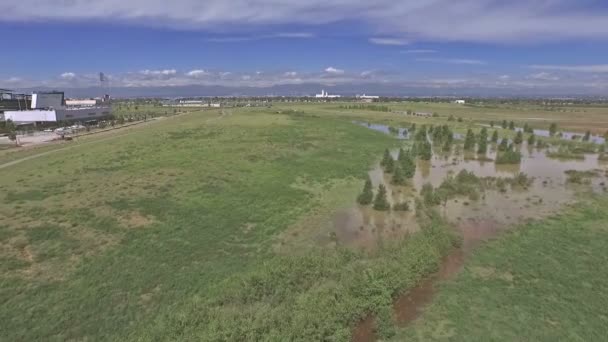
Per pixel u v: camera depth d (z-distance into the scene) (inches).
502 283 792.3
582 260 886.4
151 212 1141.1
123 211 1135.0
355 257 887.7
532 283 788.0
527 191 1492.4
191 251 917.2
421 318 682.2
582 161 2110.0
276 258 876.6
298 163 1911.9
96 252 882.1
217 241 981.8
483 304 717.3
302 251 946.1
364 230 1103.6
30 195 1270.9
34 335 609.6
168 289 751.7
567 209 1262.3
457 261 896.3
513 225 1125.7
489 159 2158.0
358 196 1375.5
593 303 714.2
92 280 765.9
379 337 634.2
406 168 1733.5
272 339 587.8
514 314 684.7
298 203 1316.4
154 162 1819.6
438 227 1027.9
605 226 1099.3
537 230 1076.5
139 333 621.3
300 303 683.4
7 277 758.5
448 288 775.7
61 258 845.8
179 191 1359.5
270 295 732.0
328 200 1369.3
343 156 2138.3
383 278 749.3
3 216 1069.1
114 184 1418.6
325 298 693.9
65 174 1579.7
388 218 1199.6
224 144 2353.6
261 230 1071.6
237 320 630.5
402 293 750.5
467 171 1843.0
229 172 1653.5
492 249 957.2
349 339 624.4
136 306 695.1
